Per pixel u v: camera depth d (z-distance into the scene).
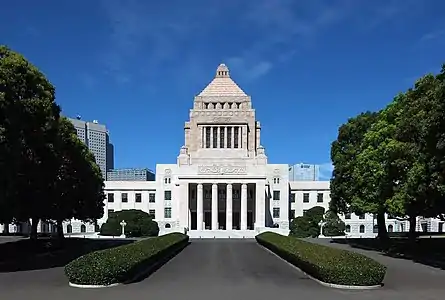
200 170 114.38
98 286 22.66
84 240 69.75
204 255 44.25
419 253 43.06
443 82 31.48
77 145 54.38
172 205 125.81
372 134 50.97
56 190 46.81
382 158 47.19
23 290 21.55
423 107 35.22
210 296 20.08
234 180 113.56
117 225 93.62
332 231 91.88
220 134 125.31
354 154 61.12
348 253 25.62
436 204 38.09
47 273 28.41
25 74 32.34
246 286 23.14
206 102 129.00
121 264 23.52
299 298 19.66
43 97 34.25
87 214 61.53
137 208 130.38
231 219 112.75
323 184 130.50
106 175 192.12
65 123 53.53
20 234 88.56
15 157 30.42
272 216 123.69
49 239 60.50
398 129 38.25
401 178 41.31
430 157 33.28
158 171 128.62
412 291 21.59
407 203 40.50
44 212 47.34
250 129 126.06
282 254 39.12
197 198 115.00
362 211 55.94
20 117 31.12
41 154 36.84
